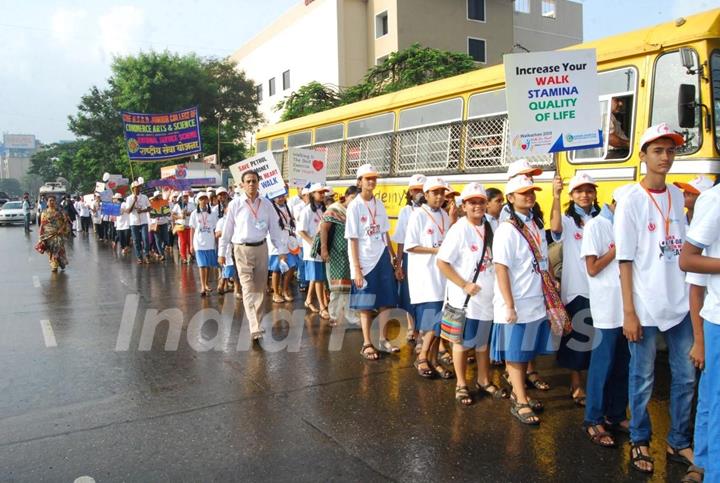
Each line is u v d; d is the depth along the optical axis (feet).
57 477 12.30
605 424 14.07
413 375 18.83
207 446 13.71
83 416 15.55
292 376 18.75
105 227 74.64
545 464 12.71
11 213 116.78
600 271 13.16
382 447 13.60
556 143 17.49
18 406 16.29
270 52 129.08
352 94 78.33
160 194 52.13
